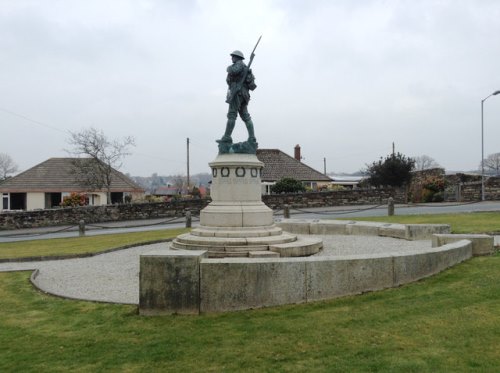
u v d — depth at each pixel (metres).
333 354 4.71
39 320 6.50
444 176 35.59
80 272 10.63
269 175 42.19
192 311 6.25
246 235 10.59
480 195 31.23
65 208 28.33
